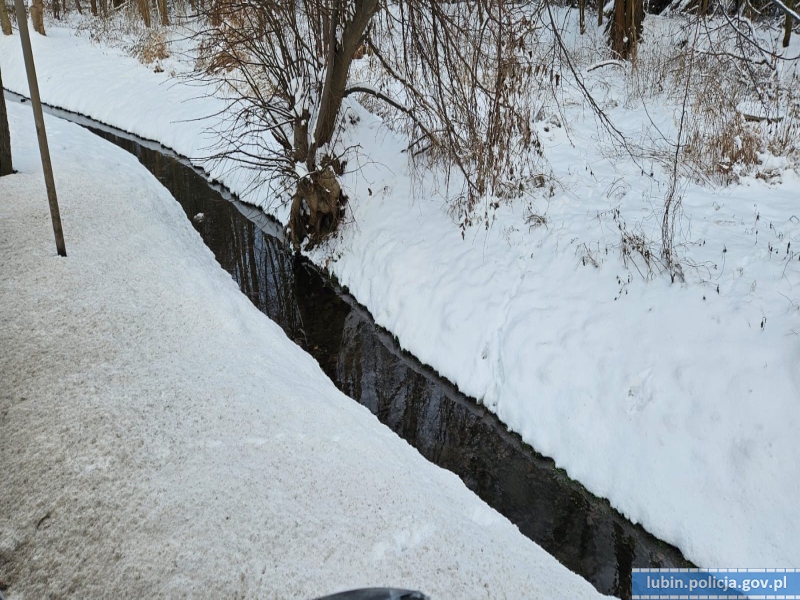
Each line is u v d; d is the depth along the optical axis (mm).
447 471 5449
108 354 5555
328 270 9805
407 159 10430
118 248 7801
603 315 6527
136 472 4211
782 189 8203
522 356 6699
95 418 4684
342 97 10023
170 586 3412
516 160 9625
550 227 7949
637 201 8180
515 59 8422
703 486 5168
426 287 8148
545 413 6285
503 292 7449
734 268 6371
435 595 3518
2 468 4180
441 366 7402
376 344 8102
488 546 4109
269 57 9305
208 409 4977
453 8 8328
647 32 15695
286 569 3570
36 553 3598
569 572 4266
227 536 3764
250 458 4484
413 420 6695
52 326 5875
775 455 4988
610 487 5621
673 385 5688
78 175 10328
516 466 6090
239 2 9047
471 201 8734
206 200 12641
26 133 12633
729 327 5781
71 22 30516
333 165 10047
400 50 10828
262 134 12328
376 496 4305
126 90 19484
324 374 6812
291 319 8648
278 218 11547
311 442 4805
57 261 7121
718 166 8711
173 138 16109
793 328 5496
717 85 10211
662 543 5184
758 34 13727
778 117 9344
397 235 9180
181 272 7566
